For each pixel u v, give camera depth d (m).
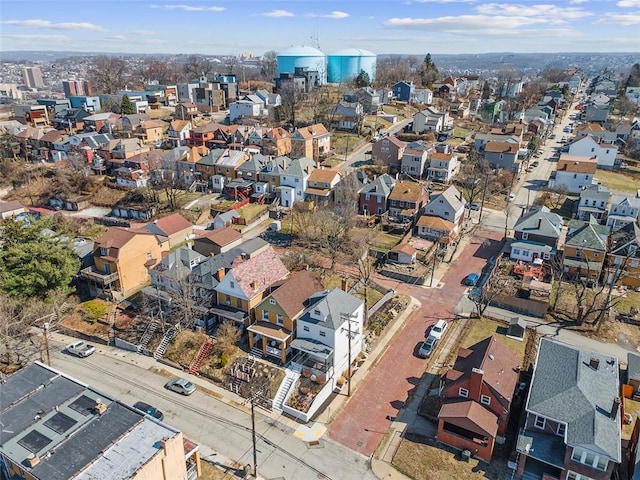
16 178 110.25
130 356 53.66
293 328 50.25
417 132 131.25
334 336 46.66
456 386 41.62
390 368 50.78
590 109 155.25
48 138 122.31
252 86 197.12
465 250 77.56
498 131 130.88
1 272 58.00
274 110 140.12
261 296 54.59
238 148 112.69
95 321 59.47
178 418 44.09
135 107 157.50
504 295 61.81
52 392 38.19
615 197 83.06
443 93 185.88
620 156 124.31
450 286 66.94
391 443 41.19
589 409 36.81
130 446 33.16
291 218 86.31
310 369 47.34
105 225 90.50
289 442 41.47
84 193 102.06
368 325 56.56
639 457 34.91
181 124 126.94
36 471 30.91
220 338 52.38
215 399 46.66
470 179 100.75
